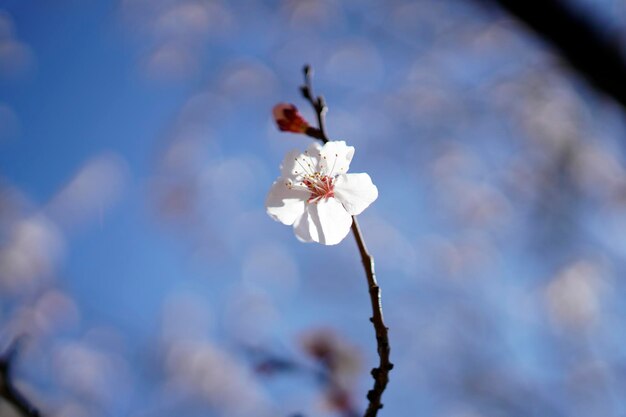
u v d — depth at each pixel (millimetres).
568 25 387
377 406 325
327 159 348
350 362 463
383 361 325
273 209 346
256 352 456
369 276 329
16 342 355
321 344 455
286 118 359
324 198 344
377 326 326
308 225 344
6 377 350
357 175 344
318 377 449
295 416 393
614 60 386
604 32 386
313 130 358
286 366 449
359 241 333
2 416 347
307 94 361
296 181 348
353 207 342
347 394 450
